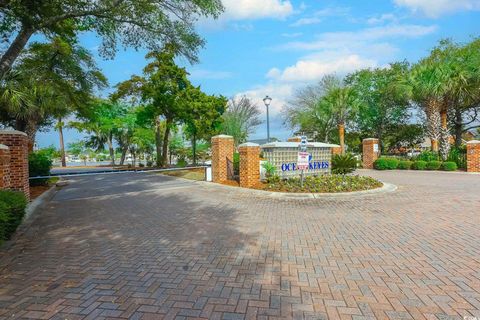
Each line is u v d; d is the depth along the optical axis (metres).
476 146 18.41
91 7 7.74
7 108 15.85
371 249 5.06
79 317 3.17
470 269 4.14
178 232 6.42
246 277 4.08
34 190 13.30
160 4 8.41
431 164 20.44
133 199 10.82
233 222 7.24
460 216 7.11
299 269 4.31
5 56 6.77
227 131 39.53
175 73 26.30
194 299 3.51
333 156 18.00
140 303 3.44
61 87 17.44
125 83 26.69
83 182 17.05
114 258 4.91
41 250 5.38
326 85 33.38
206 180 16.11
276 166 14.12
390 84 26.61
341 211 8.19
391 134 34.16
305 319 3.05
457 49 23.95
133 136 38.41
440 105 22.47
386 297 3.45
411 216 7.31
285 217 7.66
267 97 18.81
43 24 7.27
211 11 8.62
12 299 3.60
